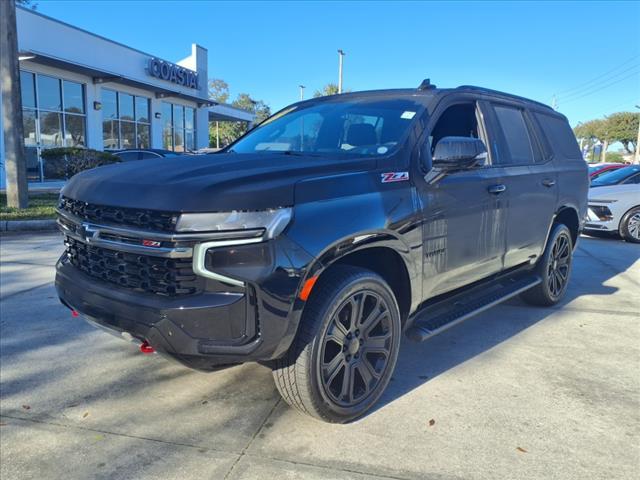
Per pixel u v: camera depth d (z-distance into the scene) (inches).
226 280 93.0
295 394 107.3
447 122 153.6
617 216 392.5
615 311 201.9
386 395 128.6
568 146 212.4
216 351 94.7
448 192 133.9
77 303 111.6
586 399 127.3
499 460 101.7
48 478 95.3
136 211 98.8
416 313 131.9
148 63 936.9
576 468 99.6
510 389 132.4
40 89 705.6
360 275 111.3
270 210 95.3
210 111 1300.4
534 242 180.4
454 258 138.3
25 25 671.8
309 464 99.7
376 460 101.1
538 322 187.3
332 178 108.4
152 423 114.6
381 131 134.4
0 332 167.6
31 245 316.2
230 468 98.1
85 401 124.3
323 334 105.1
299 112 163.2
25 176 436.1
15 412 118.8
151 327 95.9
